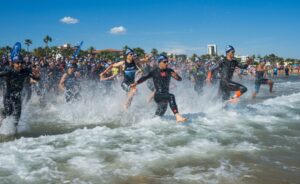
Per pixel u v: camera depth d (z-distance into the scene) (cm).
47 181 445
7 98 768
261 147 614
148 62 1315
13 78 767
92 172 477
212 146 614
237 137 686
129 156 550
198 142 640
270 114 970
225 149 596
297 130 764
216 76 1495
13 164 506
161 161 526
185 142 639
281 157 554
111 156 549
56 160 527
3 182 439
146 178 457
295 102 1251
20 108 789
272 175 470
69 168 493
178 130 738
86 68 1556
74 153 564
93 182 442
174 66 2248
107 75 1530
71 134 700
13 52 795
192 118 873
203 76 1512
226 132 728
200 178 457
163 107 848
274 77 4447
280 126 805
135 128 755
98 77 1523
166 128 757
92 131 729
